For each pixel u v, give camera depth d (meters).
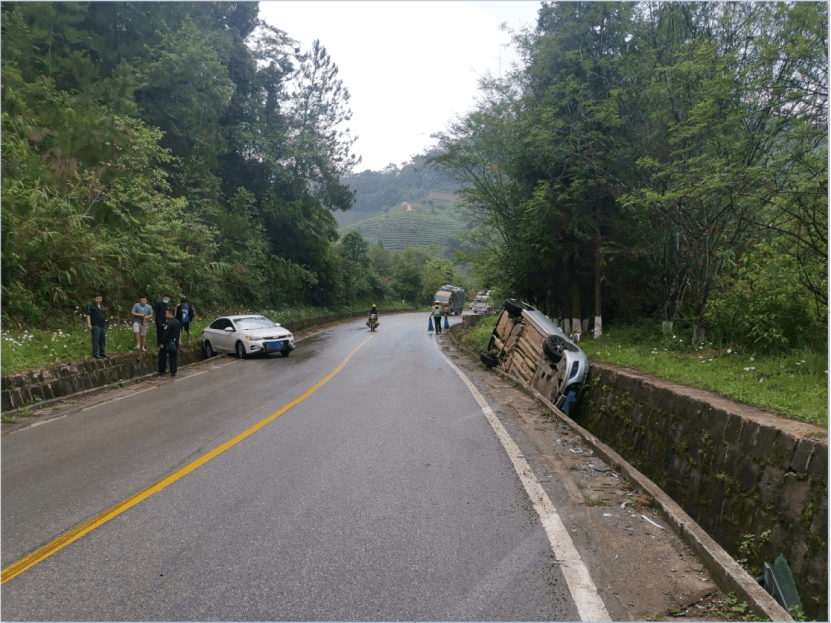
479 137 19.56
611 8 14.24
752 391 7.34
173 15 28.34
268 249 35.47
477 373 14.00
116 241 16.72
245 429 7.36
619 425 9.73
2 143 14.46
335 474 5.37
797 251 9.46
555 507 4.48
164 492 4.90
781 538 5.04
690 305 14.12
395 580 3.30
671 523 4.12
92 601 3.09
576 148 15.40
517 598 3.10
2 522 4.27
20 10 18.30
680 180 11.33
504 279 20.27
